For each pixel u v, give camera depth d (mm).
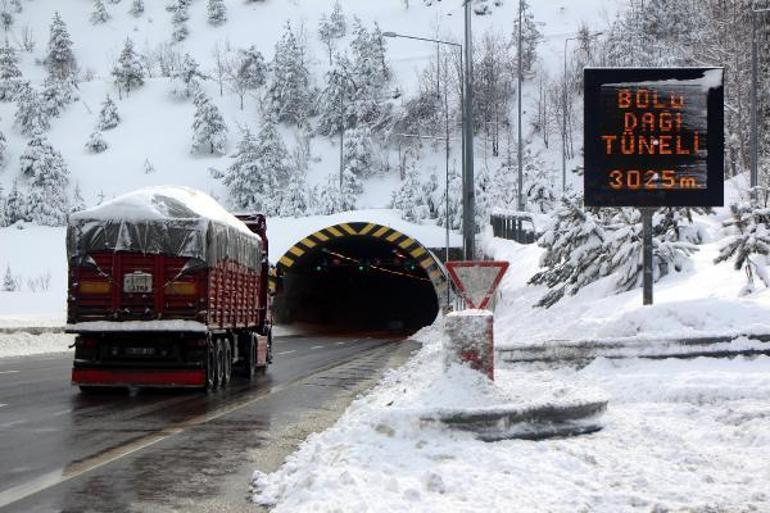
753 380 14773
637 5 121000
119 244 18469
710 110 20750
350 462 9000
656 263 28250
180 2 187000
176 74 147750
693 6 88750
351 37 168875
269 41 172500
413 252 59188
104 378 18547
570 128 117500
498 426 10688
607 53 113062
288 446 11797
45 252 74125
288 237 70438
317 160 122938
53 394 18562
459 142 123000
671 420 12484
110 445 11805
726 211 37375
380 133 126625
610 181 20766
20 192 104625
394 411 10500
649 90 20781
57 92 137875
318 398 18203
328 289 82875
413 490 7637
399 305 90250
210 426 13742
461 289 12758
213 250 18766
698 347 17203
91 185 115812
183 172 117938
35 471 9953
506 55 134250
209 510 8133
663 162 20750
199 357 18859
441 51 146375
